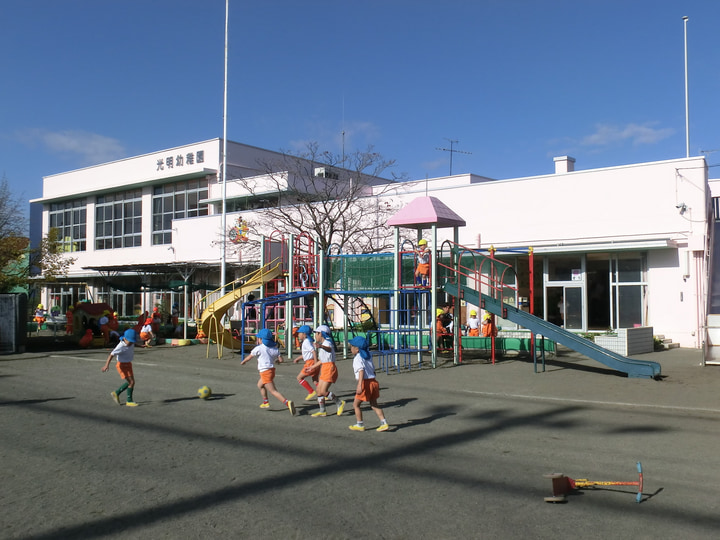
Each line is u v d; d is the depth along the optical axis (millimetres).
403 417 10500
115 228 45719
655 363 14984
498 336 23078
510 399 12375
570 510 5891
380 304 28828
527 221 26062
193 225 38344
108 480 6809
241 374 16219
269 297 20250
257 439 8812
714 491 6469
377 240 28516
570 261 25141
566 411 11055
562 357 19844
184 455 7883
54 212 50469
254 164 40812
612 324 24094
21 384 14250
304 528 5406
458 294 17922
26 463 7488
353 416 10578
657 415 10703
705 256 21766
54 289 49344
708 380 14641
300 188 35250
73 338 27578
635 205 23641
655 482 6789
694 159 22500
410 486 6617
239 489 6496
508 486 6629
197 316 27000
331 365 10664
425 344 21484
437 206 18484
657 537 5234
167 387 13836
